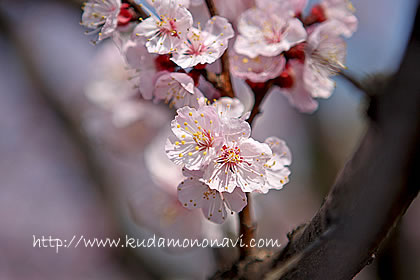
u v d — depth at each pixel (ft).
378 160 1.26
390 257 2.21
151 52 1.40
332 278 1.35
